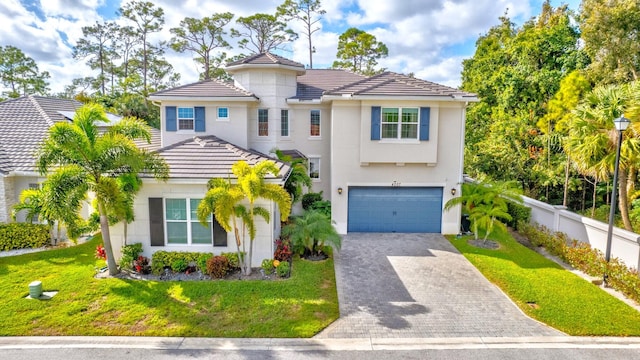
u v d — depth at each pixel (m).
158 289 12.77
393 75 22.06
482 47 44.19
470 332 10.60
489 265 15.41
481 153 28.08
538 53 32.28
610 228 13.57
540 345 9.99
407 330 10.68
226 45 51.78
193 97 22.36
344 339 10.22
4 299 12.03
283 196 13.81
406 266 15.59
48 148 12.31
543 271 14.85
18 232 17.05
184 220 14.85
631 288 12.38
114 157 12.63
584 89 26.41
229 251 14.94
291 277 14.08
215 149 17.27
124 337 10.16
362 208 20.52
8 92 58.19
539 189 29.02
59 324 10.67
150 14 52.94
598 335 10.45
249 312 11.44
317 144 24.84
